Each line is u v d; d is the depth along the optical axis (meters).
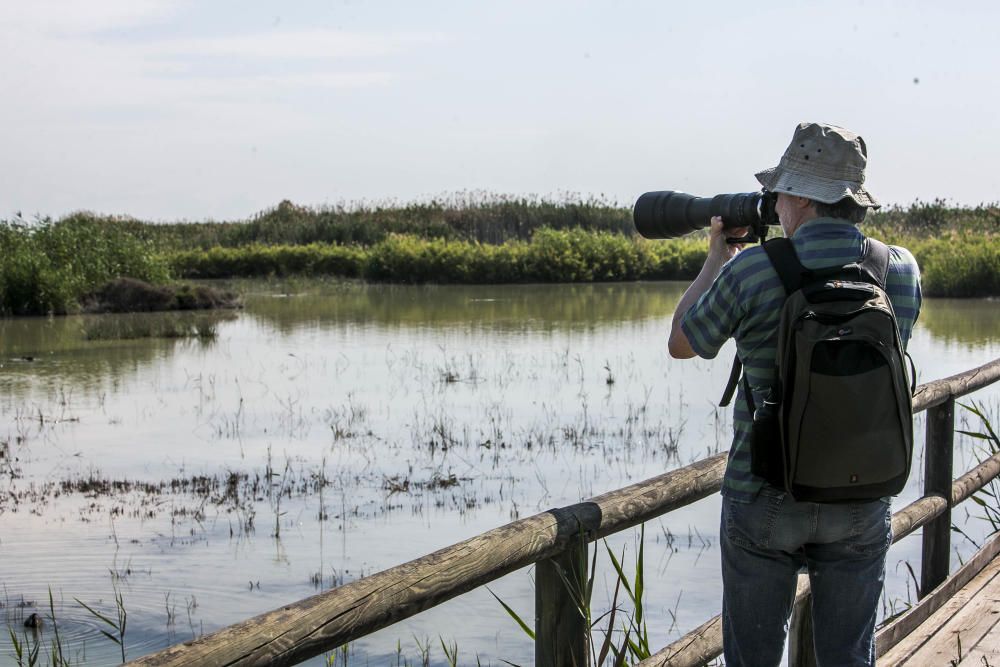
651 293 32.81
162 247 44.69
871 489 2.41
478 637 5.77
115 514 8.37
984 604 4.52
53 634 5.85
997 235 33.34
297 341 20.47
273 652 1.76
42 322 24.75
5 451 10.82
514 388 14.40
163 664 1.62
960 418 11.27
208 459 10.35
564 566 2.53
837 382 2.30
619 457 10.13
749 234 2.83
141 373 16.34
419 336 21.00
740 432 2.59
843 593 2.60
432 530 7.81
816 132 2.52
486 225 47.03
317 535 7.71
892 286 2.57
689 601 6.15
